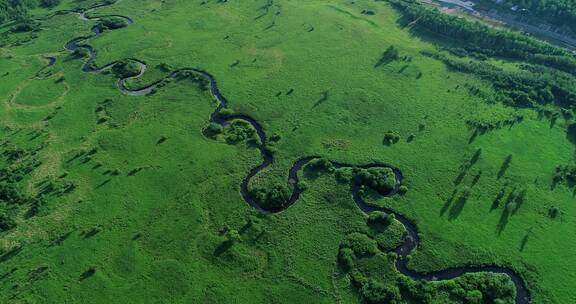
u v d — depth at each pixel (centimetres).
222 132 9488
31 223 7588
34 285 6725
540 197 7850
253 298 6575
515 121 9481
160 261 7050
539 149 8794
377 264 6950
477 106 9931
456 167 8456
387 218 7500
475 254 7025
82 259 7062
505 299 6425
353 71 11281
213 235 7412
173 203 7944
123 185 8269
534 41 11662
